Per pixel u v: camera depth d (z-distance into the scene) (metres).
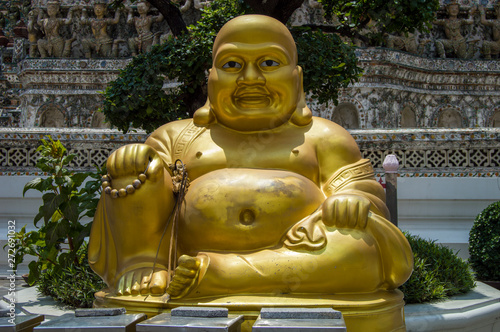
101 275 3.65
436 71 12.76
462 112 13.16
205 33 5.83
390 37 12.23
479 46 13.46
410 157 8.30
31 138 8.42
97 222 3.63
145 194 3.30
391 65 11.84
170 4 6.72
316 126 3.84
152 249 3.42
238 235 3.27
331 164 3.73
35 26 13.38
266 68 3.58
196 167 3.61
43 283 5.31
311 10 12.02
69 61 12.91
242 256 3.18
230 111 3.66
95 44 13.03
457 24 13.06
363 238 3.20
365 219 3.21
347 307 3.00
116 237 3.40
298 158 3.61
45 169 5.21
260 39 3.55
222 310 2.54
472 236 6.92
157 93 5.85
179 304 3.00
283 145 3.65
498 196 8.16
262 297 3.03
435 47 13.20
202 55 5.76
